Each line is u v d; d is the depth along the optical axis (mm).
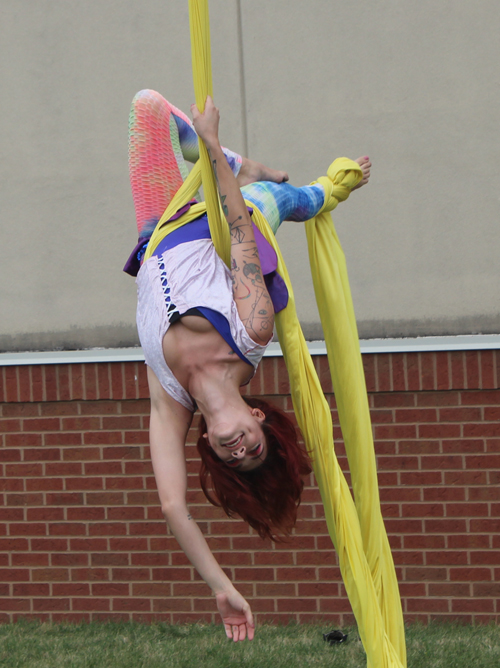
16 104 14430
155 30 14023
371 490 8984
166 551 13891
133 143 8125
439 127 13539
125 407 13938
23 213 14523
